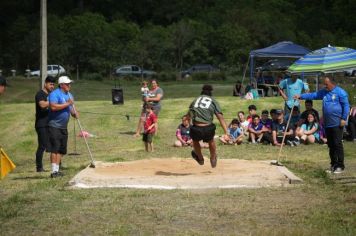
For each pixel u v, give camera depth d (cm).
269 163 1240
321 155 1405
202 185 988
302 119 1619
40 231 722
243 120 1736
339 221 747
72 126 2123
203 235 692
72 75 6769
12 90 4653
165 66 7025
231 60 7269
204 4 9488
